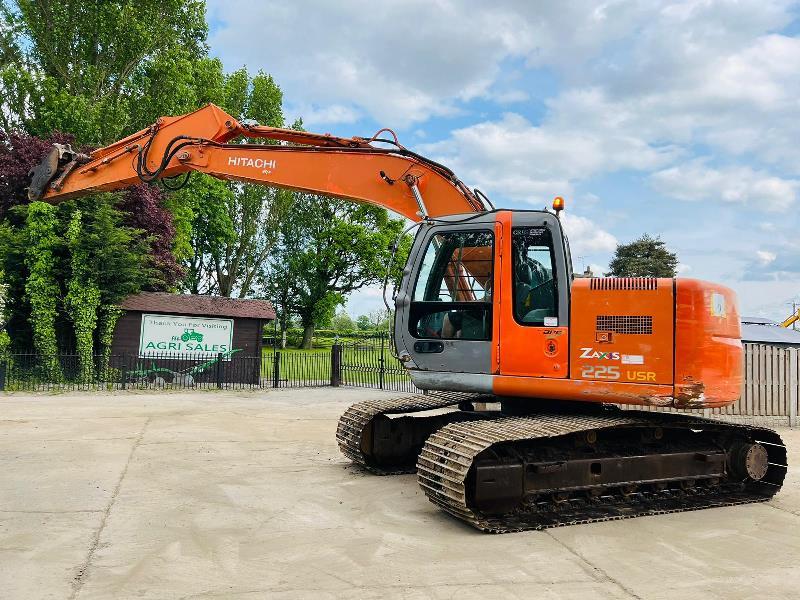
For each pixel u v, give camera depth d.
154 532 5.14
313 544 4.92
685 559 4.72
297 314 50.72
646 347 5.82
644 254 26.69
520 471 5.60
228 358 20.47
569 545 5.02
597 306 5.99
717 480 6.77
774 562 4.68
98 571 4.27
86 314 19.06
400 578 4.22
